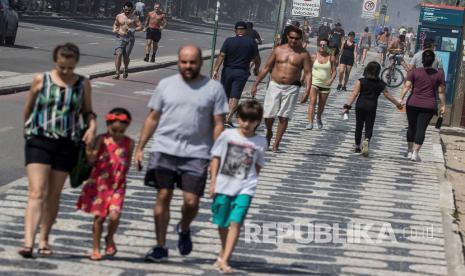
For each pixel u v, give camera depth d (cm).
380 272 1655
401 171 2873
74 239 1686
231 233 1512
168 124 1529
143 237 1762
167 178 1527
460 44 4253
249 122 1510
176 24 14812
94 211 1503
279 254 1733
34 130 1482
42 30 8156
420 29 4297
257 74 3231
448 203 2409
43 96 1485
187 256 1641
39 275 1402
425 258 1794
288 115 2947
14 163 2403
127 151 1516
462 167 3381
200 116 1526
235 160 1508
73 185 1516
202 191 1538
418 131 3091
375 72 3083
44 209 1517
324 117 4212
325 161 2930
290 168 2727
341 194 2405
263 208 2139
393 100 3097
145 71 5691
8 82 3931
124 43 4903
